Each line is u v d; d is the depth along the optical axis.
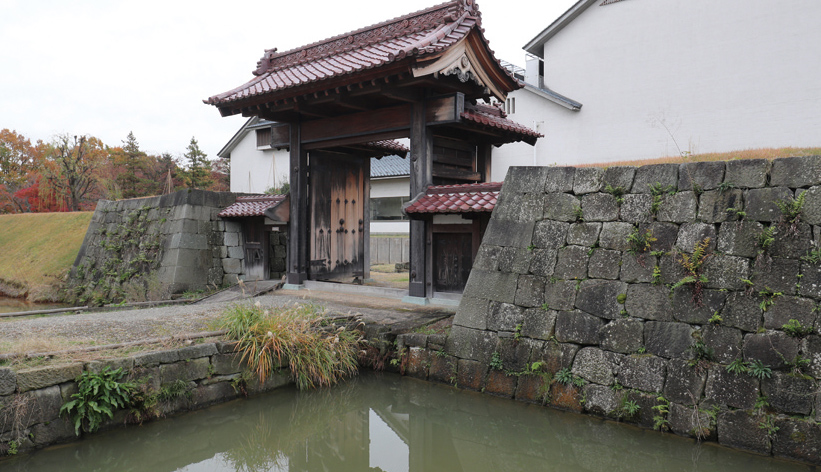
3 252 20.52
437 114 9.35
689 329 5.54
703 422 5.22
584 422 5.89
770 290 5.15
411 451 6.09
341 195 12.69
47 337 6.70
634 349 5.84
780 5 17.17
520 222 7.13
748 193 5.48
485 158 11.16
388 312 8.91
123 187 32.84
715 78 18.48
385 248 21.67
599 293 6.20
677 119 19.31
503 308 6.91
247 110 11.30
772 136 17.36
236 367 6.82
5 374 4.97
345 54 10.59
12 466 4.87
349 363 7.75
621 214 6.28
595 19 21.23
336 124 10.98
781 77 17.19
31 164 36.03
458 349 7.18
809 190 5.12
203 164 36.69
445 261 9.43
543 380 6.36
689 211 5.80
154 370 6.01
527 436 6.21
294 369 7.20
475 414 6.71
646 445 5.42
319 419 6.98
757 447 4.93
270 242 14.34
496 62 9.62
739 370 5.12
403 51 7.97
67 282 17.11
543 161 22.33
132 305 10.91
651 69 19.89
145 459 5.81
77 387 5.46
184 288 12.65
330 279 12.38
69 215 21.16
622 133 20.58
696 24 18.88
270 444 6.30
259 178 29.44
